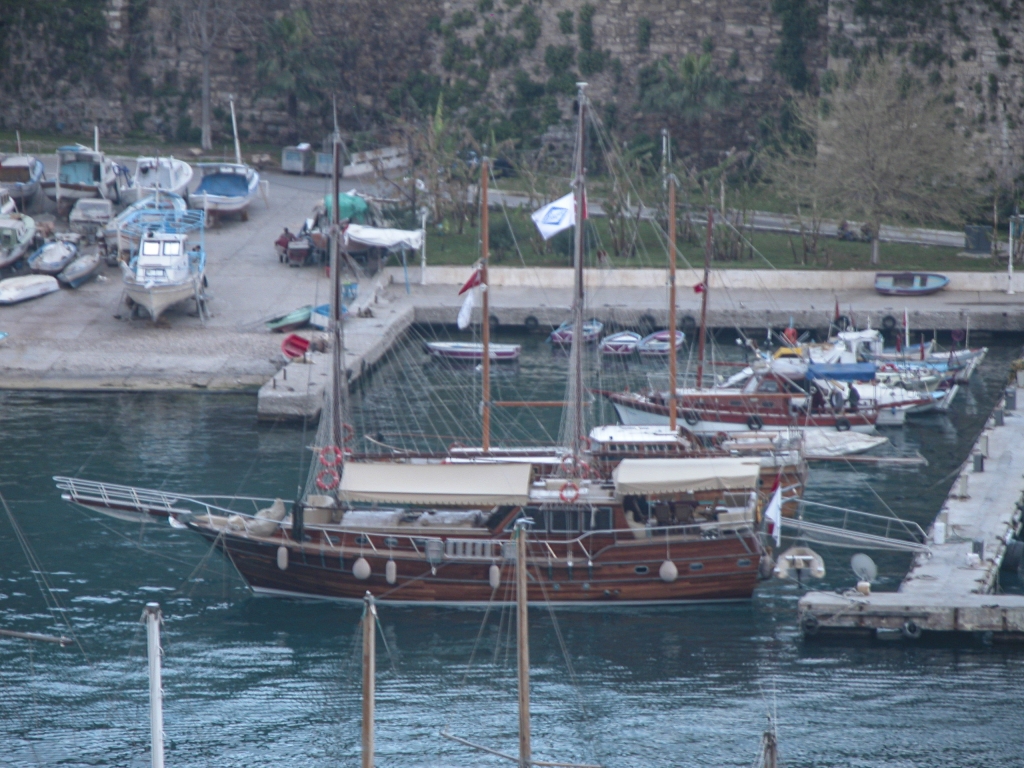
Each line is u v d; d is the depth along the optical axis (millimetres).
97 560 174125
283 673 143875
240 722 133750
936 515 192375
